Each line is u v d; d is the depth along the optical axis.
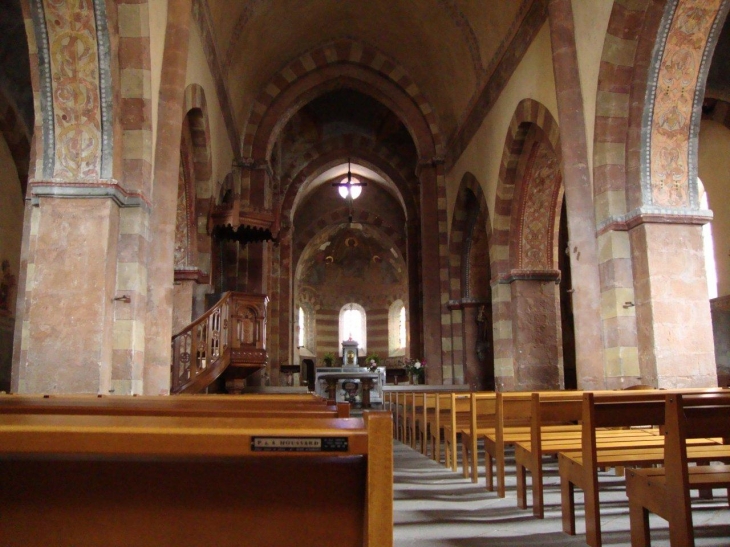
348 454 1.47
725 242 14.95
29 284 8.04
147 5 8.64
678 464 3.27
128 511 1.53
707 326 9.23
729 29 12.75
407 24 18.52
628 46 9.76
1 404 3.03
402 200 27.39
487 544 4.18
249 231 15.38
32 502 1.52
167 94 9.63
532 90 13.02
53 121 8.16
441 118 20.47
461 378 19.05
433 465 8.38
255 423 1.70
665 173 9.70
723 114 14.16
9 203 14.38
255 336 12.41
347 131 28.02
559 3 11.01
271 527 1.55
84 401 3.49
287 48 19.53
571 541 4.23
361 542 1.55
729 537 4.18
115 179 8.16
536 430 4.98
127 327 8.20
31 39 8.02
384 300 43.00
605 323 9.77
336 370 23.31
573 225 10.29
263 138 19.67
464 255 19.45
